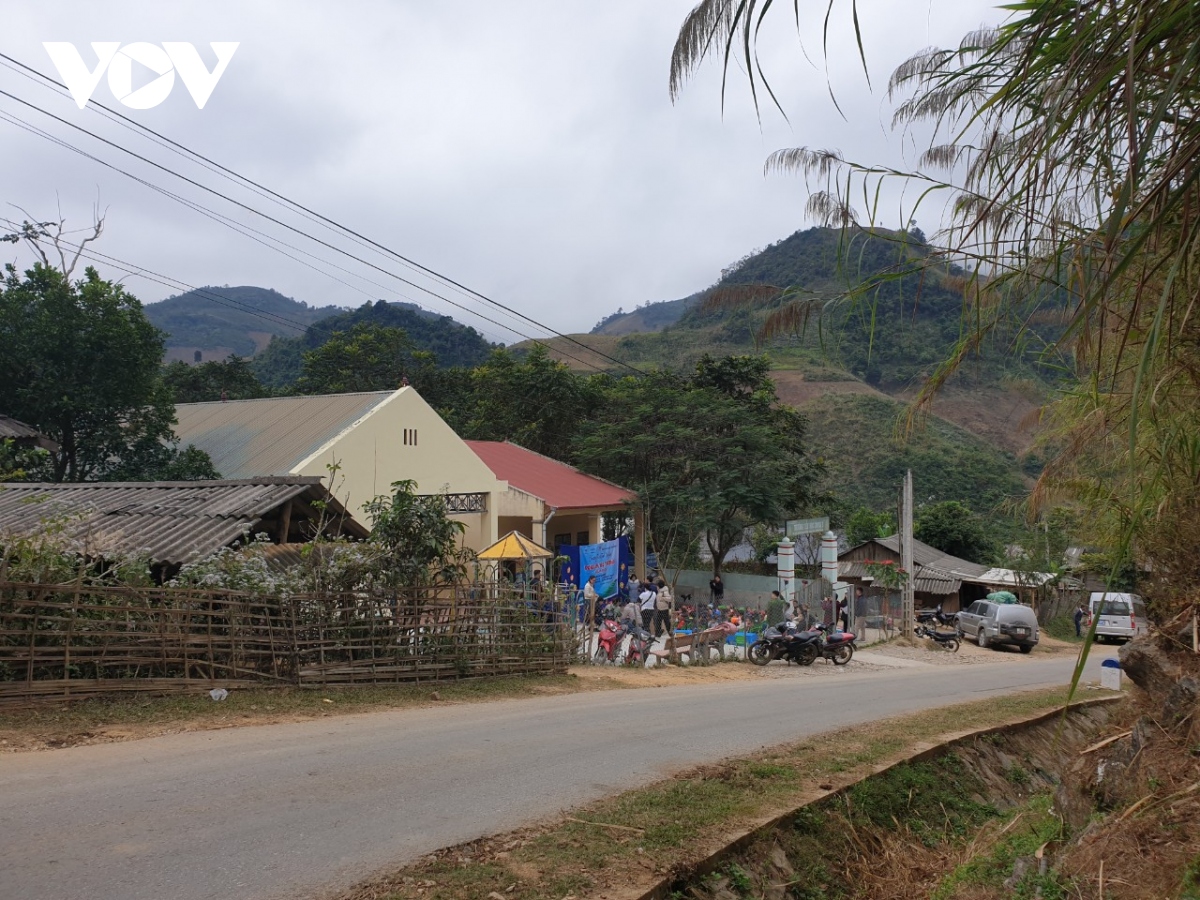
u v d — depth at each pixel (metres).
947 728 10.98
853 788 8.03
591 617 19.28
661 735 9.67
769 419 31.97
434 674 12.25
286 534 13.32
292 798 6.41
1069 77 2.44
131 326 18.84
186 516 12.61
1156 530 5.16
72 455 19.41
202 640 9.82
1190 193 2.54
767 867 6.36
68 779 6.54
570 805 6.68
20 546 8.82
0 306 18.08
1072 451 4.96
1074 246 2.99
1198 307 3.18
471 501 22.03
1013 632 27.80
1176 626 6.23
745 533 41.12
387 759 7.77
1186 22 2.38
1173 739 5.85
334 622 11.16
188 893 4.63
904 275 3.47
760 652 19.73
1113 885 4.99
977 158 3.31
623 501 28.47
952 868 7.32
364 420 19.55
